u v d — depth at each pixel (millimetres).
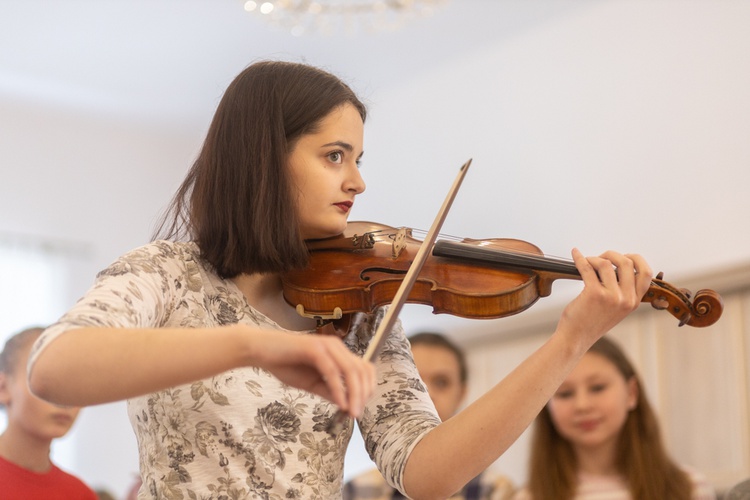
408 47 5891
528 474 3246
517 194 5551
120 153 7055
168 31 5719
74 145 6902
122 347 1168
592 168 5234
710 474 4391
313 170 1679
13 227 6582
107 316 1297
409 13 5316
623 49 5219
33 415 2756
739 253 4543
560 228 5320
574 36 5457
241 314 1633
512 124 5660
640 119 5074
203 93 6594
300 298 1665
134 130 7133
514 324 5184
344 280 1709
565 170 5359
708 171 4742
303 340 1146
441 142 5996
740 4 4766
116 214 6953
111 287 1396
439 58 6016
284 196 1641
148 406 1552
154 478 1535
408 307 5812
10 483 2701
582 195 5258
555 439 3207
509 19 5570
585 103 5340
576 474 3158
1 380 2816
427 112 6117
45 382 1180
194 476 1520
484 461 1515
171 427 1534
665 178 4918
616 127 5164
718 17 4844
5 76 6324
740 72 4711
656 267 4863
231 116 1699
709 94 4812
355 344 1743
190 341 1166
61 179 6809
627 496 3078
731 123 4695
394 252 1823
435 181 5965
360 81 6336
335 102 1706
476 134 5820
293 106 1686
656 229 4898
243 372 1557
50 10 5461
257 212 1617
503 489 3514
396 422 1646
